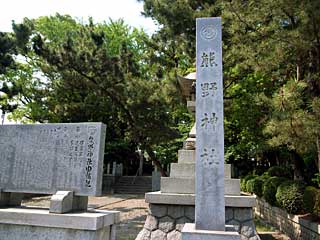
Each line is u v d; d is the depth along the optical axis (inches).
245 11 272.8
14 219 186.1
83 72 541.3
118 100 568.7
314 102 211.2
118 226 363.3
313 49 263.0
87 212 193.9
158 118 534.3
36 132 211.3
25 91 730.8
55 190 199.5
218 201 171.2
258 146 459.8
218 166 176.7
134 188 878.4
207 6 381.7
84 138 202.8
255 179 507.5
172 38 450.6
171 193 251.1
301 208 298.7
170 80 426.9
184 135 559.8
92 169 196.9
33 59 741.9
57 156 204.1
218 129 183.2
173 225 241.4
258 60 260.2
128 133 616.4
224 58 332.2
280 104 211.8
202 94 191.8
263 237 320.5
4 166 210.4
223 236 156.0
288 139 213.2
